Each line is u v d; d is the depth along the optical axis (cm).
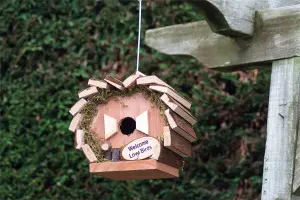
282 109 383
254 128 546
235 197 538
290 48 386
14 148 579
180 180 555
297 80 382
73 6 590
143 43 574
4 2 601
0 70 593
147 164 348
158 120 353
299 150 373
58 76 582
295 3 417
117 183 562
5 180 573
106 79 359
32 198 568
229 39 426
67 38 587
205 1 376
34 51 589
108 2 584
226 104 556
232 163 545
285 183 375
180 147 360
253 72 557
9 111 584
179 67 566
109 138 360
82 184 567
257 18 402
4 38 597
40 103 580
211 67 435
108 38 581
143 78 353
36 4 595
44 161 572
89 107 365
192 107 561
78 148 362
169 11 574
